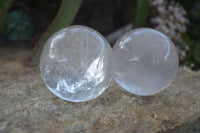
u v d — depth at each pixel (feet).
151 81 0.75
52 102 0.81
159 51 0.73
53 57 0.72
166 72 0.75
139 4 1.26
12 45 1.45
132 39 0.75
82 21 1.52
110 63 0.74
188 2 1.62
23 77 0.97
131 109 0.80
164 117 0.77
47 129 0.70
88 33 0.73
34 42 1.50
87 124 0.73
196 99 0.86
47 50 0.73
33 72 1.03
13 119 0.72
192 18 1.60
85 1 1.50
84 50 0.71
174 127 0.74
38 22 1.73
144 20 1.28
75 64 0.71
